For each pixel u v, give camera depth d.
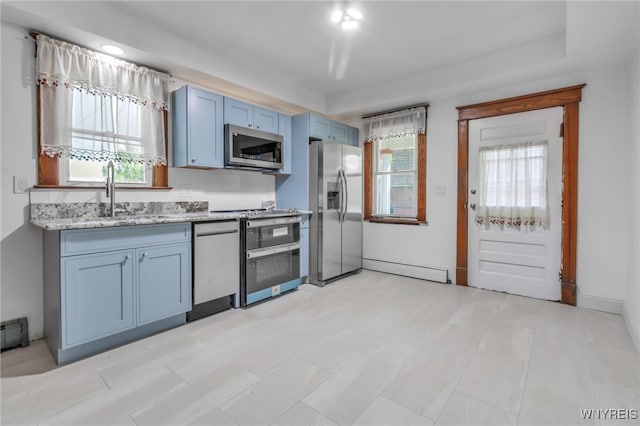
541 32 2.68
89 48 2.39
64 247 1.85
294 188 3.81
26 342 2.13
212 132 2.97
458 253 3.63
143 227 2.19
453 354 2.01
